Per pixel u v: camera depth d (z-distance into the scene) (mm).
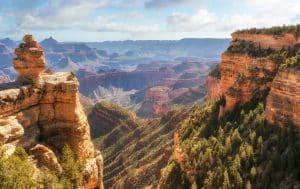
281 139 73250
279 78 78250
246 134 82938
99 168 62719
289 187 63469
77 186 52469
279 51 97312
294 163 67188
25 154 46844
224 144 85750
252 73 97812
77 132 55875
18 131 48625
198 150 90750
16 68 54156
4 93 48875
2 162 42219
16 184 42031
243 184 70500
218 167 77688
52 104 55062
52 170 51156
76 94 55844
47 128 54469
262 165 72312
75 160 55500
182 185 85938
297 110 73312
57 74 58312
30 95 52312
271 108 79625
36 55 53938
